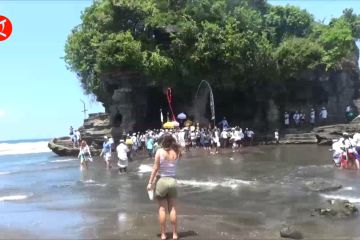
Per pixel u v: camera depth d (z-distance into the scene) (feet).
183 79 122.11
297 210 36.70
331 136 104.58
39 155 184.14
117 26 123.54
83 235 29.81
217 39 118.93
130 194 48.39
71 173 75.66
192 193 46.68
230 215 35.45
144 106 128.67
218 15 128.16
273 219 33.78
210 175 59.47
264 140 117.80
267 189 47.24
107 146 79.87
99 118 138.31
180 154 28.68
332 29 137.28
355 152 61.87
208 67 119.75
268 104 133.69
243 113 142.41
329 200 39.11
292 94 135.03
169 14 123.13
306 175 56.18
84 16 140.56
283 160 75.31
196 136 106.22
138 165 79.66
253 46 124.06
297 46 129.08
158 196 27.84
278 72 128.77
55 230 31.91
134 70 116.57
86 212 38.58
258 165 68.95
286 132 121.29
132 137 104.06
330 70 126.93
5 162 139.64
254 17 140.67
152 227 31.35
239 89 134.31
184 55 119.96
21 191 56.49
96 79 148.36
